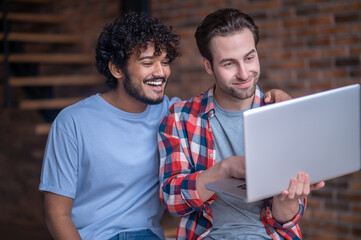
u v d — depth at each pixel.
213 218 1.54
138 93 1.62
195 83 3.54
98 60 1.72
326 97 1.25
